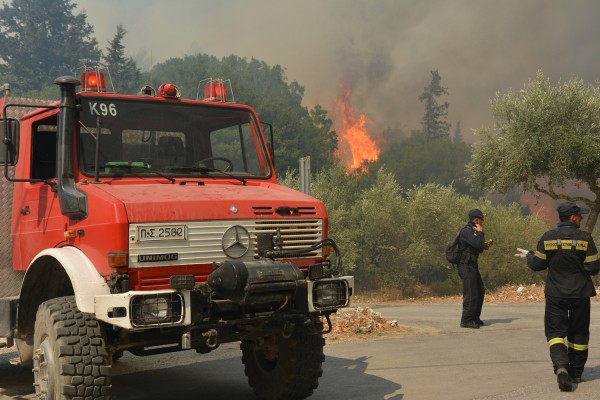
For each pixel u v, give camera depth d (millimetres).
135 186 5691
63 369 5012
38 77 146750
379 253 30531
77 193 5500
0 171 6762
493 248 28562
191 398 6738
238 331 5684
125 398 6836
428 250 30047
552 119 23422
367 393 6477
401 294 30141
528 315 13336
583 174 23625
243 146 6602
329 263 5945
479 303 11172
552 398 5969
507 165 24000
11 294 6738
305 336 6074
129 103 6078
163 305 4973
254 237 5570
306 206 5895
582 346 6586
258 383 6492
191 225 5309
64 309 5246
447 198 31000
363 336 10086
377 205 30891
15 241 6660
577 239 6590
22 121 6617
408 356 8352
